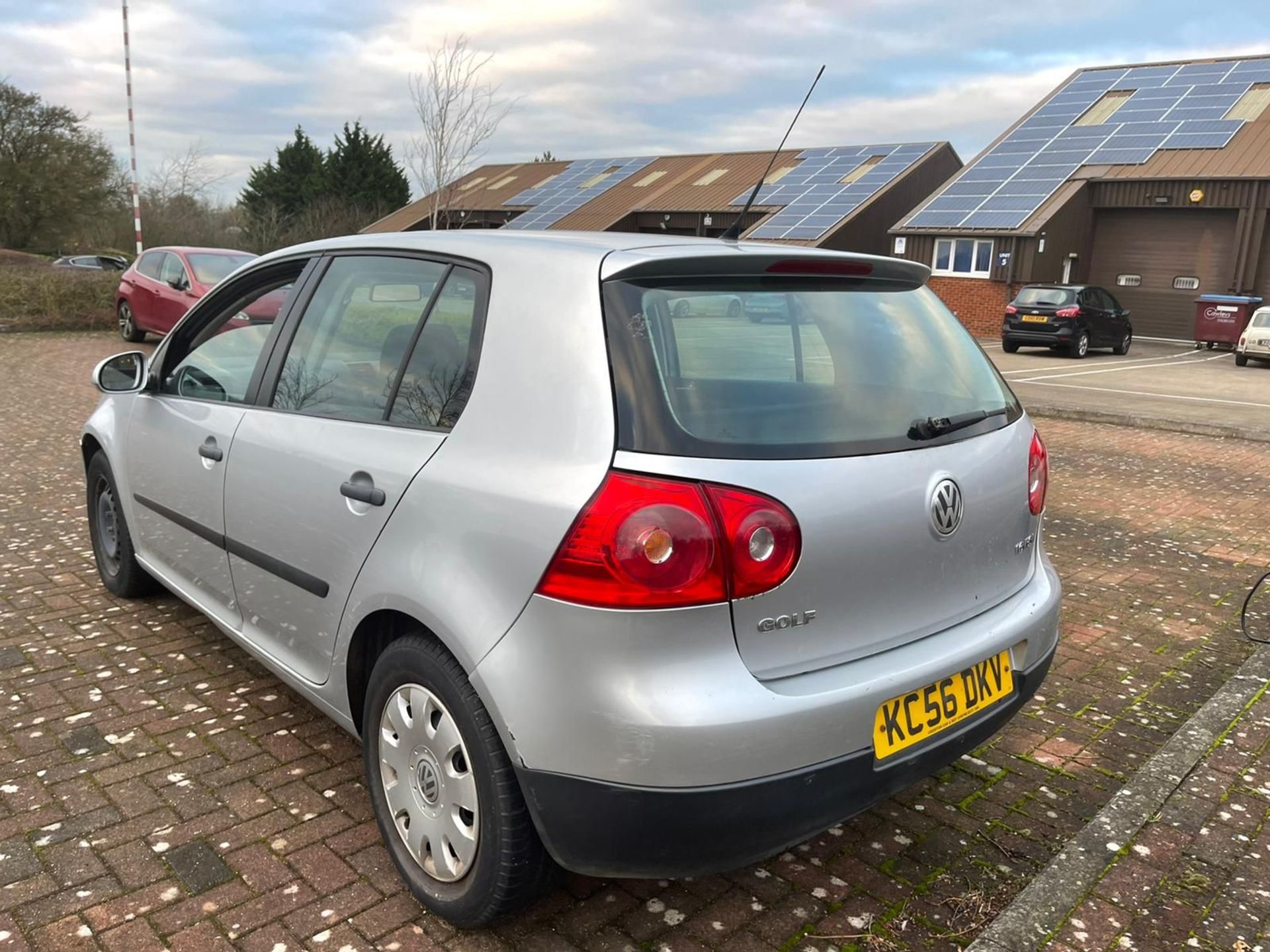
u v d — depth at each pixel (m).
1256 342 19.78
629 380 2.05
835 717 2.07
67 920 2.37
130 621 4.27
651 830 1.97
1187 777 2.99
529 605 2.04
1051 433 10.34
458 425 2.33
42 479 6.89
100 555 4.62
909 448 2.32
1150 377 17.55
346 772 3.08
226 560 3.26
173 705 3.51
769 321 2.33
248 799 2.92
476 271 2.50
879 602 2.23
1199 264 26.20
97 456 4.41
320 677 2.81
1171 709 3.67
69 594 4.59
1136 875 2.52
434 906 2.37
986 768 3.21
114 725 3.35
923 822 2.90
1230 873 2.53
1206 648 4.25
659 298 2.19
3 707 3.46
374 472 2.48
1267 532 6.19
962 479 2.41
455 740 2.26
